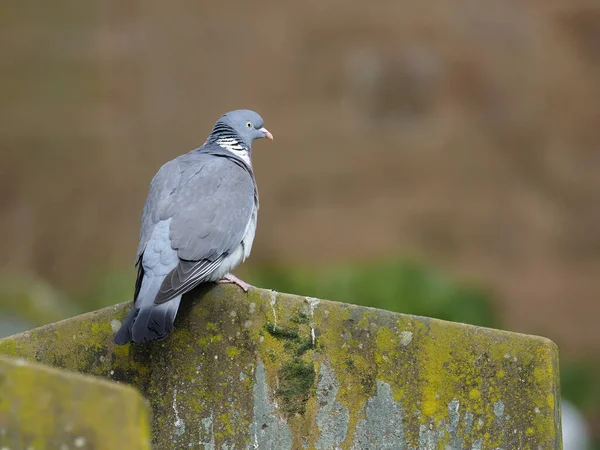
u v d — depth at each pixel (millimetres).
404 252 15570
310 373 5098
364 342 5023
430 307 11484
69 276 16031
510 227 16031
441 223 16016
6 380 3418
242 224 6156
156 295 5324
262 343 5145
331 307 5078
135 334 5051
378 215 15969
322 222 15945
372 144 16109
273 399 5129
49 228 16188
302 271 12797
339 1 16203
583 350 15688
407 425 4953
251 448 5156
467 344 4879
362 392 5027
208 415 5195
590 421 12914
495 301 13070
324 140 16125
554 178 16141
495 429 4832
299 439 5098
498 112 16188
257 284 12102
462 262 15945
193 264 5770
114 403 3367
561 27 16156
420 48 16203
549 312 15812
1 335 10781
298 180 16016
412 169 16094
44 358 5070
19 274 15789
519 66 16188
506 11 16188
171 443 5203
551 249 16016
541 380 4777
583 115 16125
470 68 16172
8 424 3387
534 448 4773
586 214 16047
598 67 16172
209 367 5203
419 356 4945
